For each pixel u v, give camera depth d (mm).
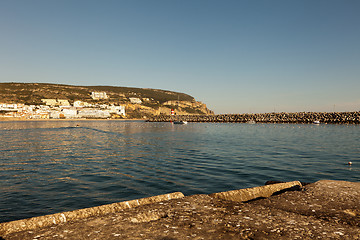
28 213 9359
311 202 5906
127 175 15625
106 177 15164
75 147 31969
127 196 11359
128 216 4648
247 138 43812
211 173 15820
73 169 17750
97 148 30688
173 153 25500
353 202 5934
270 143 35031
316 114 124875
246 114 157750
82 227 4086
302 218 4730
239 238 3717
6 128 85625
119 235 3754
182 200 5816
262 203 5848
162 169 17344
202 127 96125
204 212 4969
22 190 12477
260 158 21672
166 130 75562
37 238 3621
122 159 21984
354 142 35562
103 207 5094
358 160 20344
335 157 21984
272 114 143500
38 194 11773
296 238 3764
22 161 21391
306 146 30984
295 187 7754
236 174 15453
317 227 4270
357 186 7484
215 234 3857
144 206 5359
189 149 28766
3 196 11484
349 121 104875
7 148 31016
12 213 9344
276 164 18688
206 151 26812
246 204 5629
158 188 12586
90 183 13758
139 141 39938
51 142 38875
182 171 16578
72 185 13367
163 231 3945
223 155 23656
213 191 11914
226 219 4570
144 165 18953
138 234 3807
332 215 5012
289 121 125688
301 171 16125
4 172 16859
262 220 4551
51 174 16172
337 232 4062
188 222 4375
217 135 52312
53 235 3730
